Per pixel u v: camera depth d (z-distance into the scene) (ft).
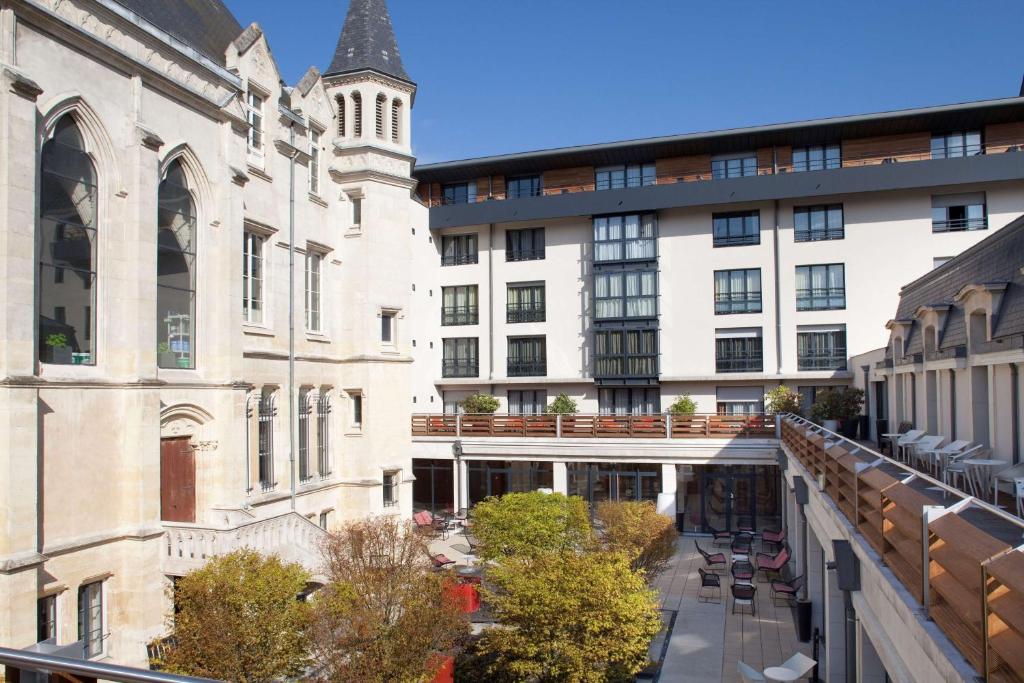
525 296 129.49
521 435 103.91
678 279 119.65
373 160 74.95
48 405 41.01
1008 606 14.83
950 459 46.98
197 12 62.49
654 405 122.72
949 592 18.94
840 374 110.42
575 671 40.14
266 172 63.21
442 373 134.10
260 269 63.36
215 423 54.19
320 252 72.33
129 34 46.88
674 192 116.78
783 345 114.01
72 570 42.14
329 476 72.43
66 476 42.11
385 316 76.69
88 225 44.57
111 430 45.37
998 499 39.27
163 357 50.67
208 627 36.55
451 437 107.14
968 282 55.52
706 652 54.13
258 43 62.44
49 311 41.83
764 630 59.06
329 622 38.29
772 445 92.22
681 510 98.37
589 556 44.83
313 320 71.46
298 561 52.49
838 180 109.19
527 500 61.82
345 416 74.43
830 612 41.32
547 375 126.62
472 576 60.85
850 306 111.45
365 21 77.71
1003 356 42.55
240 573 39.88
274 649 37.42
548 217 123.54
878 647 26.21
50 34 41.22
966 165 104.37
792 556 77.87
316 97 71.82
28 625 37.99
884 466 37.76
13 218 38.11
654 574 61.26
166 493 50.70
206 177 54.08
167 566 46.88
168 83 49.83
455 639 44.55
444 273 134.31
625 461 98.43
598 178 128.16
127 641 45.21
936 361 56.39
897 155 112.88
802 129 111.75
